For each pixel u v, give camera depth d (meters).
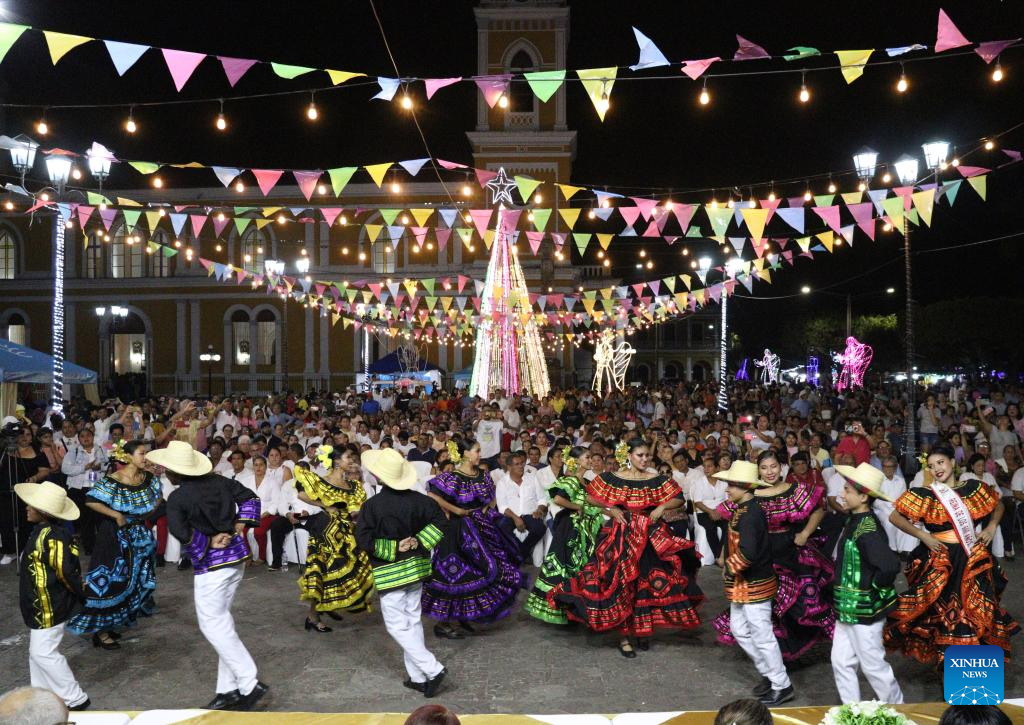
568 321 26.06
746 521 5.74
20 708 3.00
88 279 42.97
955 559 5.66
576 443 13.97
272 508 10.23
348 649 7.10
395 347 42.16
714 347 74.69
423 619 8.08
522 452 9.70
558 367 34.22
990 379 39.53
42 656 5.60
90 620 6.81
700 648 7.05
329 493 7.60
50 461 11.40
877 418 17.09
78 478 11.15
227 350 42.94
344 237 40.97
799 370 64.38
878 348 51.97
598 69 6.77
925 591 5.64
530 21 36.06
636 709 5.74
